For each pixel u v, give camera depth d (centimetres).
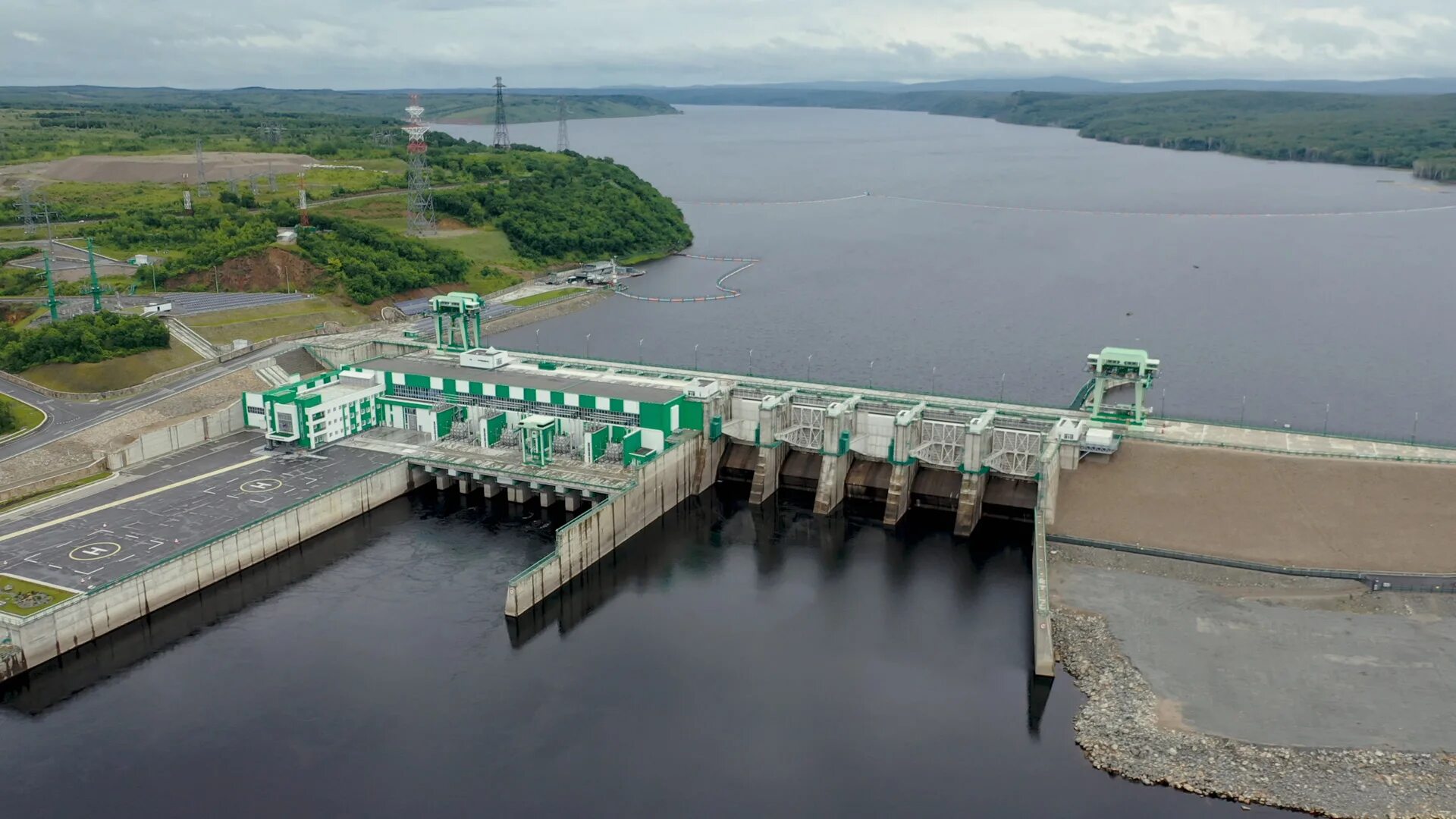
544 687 10844
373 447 16438
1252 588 12294
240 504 14150
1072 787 9188
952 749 9769
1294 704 10088
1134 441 14350
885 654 11469
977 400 16738
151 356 19825
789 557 14012
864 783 9306
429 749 9825
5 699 10625
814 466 16212
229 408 17038
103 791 9231
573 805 9062
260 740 9962
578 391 16112
